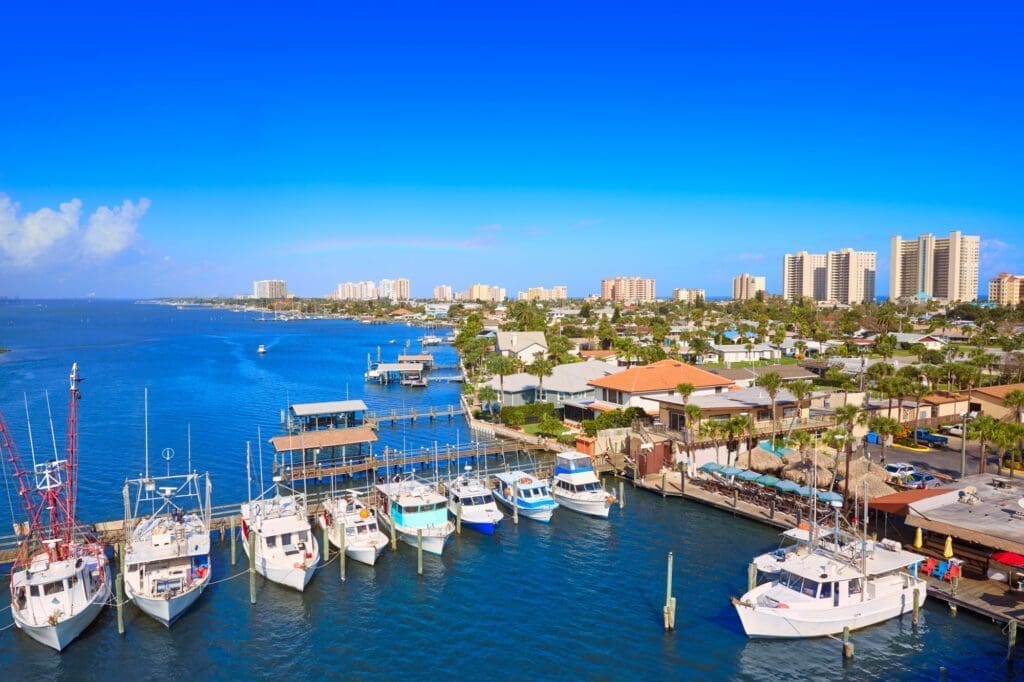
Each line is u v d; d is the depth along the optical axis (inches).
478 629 1766.7
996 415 3826.3
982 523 1916.8
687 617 1815.9
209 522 2239.2
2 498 2844.5
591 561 2174.0
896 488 2600.9
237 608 1876.2
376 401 5344.5
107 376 6515.8
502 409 4276.6
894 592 1755.7
